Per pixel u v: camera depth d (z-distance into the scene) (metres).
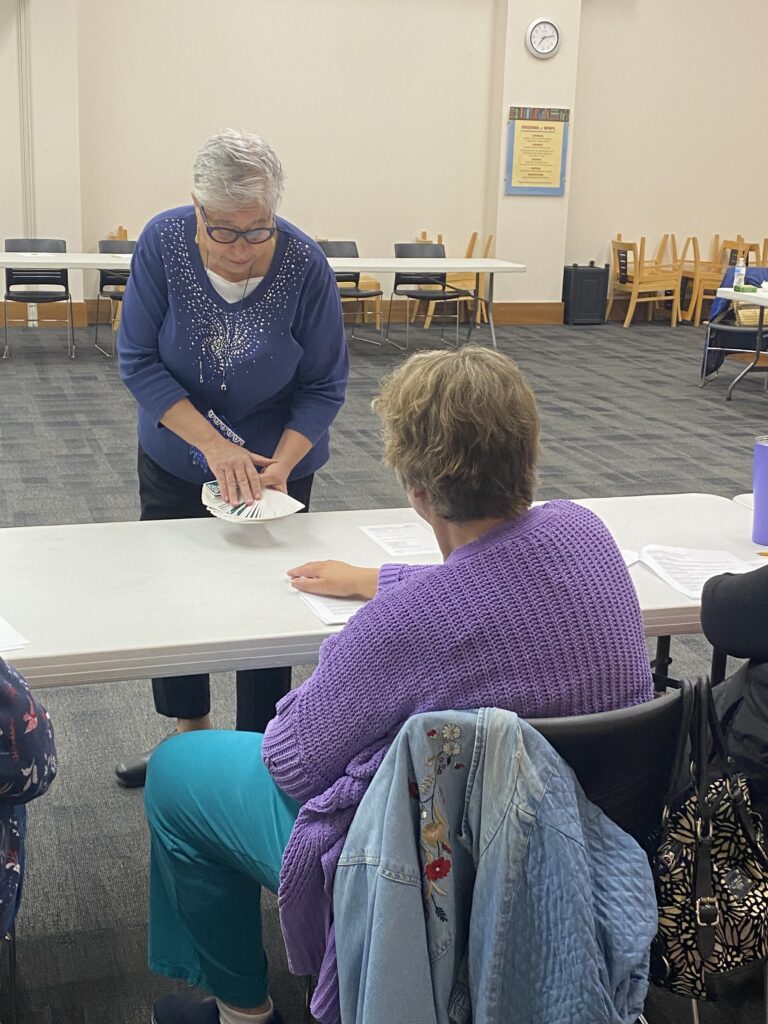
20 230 9.12
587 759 1.24
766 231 11.23
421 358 1.35
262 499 2.13
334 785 1.29
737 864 1.38
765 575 1.53
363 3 9.68
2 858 1.34
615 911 1.20
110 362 8.04
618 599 1.31
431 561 1.96
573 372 8.23
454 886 1.20
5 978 1.93
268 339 2.25
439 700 1.24
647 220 11.02
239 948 1.63
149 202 9.55
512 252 10.44
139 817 2.45
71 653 1.52
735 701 1.59
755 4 10.76
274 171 2.04
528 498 1.31
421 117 10.08
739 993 1.94
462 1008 1.22
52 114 8.90
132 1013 1.87
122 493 4.85
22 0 8.64
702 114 10.89
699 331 10.54
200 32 9.35
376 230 10.22
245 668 1.61
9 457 5.39
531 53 9.95
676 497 2.44
